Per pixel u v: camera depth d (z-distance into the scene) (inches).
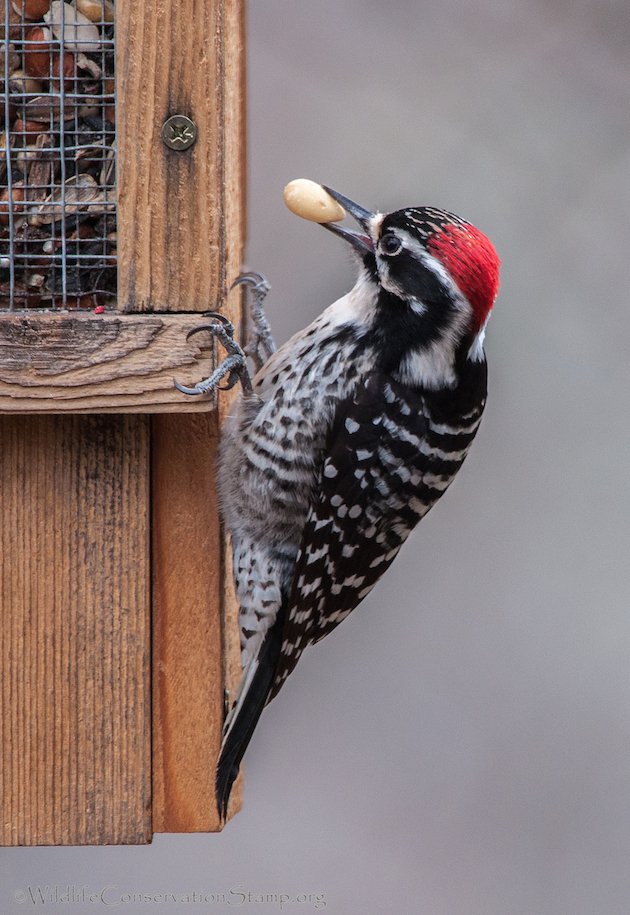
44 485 282.8
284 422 304.0
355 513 309.1
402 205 413.4
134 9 267.7
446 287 302.5
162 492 288.5
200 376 266.2
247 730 293.9
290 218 405.4
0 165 284.8
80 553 284.2
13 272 284.7
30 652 285.0
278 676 302.5
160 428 287.7
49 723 285.7
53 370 265.1
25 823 286.2
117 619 285.6
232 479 299.3
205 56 268.2
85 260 285.1
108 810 287.3
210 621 290.4
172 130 268.7
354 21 420.5
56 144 284.8
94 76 284.5
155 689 290.4
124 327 265.6
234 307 290.5
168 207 269.6
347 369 305.9
